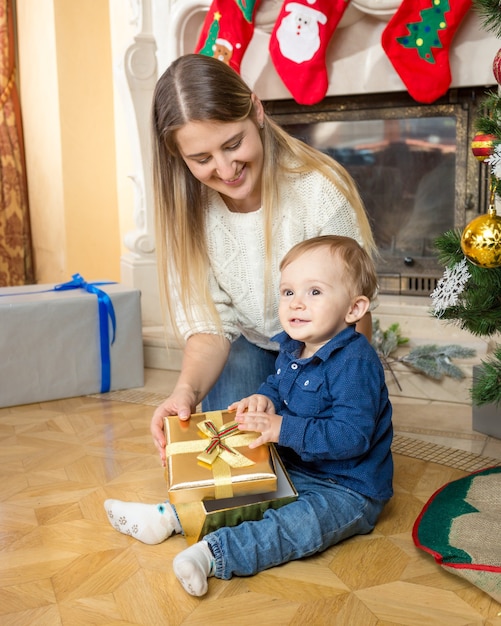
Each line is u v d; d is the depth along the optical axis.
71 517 1.71
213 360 1.74
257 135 1.52
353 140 3.08
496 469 1.85
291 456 1.63
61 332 2.58
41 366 2.56
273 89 2.98
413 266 3.05
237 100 1.46
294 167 1.68
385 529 1.63
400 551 1.54
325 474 1.57
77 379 2.63
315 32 2.65
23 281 4.21
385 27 2.69
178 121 1.45
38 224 4.11
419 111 2.92
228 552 1.41
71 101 3.66
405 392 2.58
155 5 3.04
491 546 1.48
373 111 2.99
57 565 1.51
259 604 1.36
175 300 1.78
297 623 1.30
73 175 3.73
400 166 3.04
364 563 1.50
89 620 1.32
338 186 1.70
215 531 1.44
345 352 1.50
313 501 1.50
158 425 1.59
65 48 3.61
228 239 1.74
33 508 1.76
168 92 1.47
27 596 1.40
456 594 1.39
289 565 1.49
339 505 1.51
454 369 2.48
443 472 1.93
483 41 2.60
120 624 1.31
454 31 2.52
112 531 1.64
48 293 2.67
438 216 3.02
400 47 2.54
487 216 1.59
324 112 3.05
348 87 2.84
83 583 1.44
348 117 3.02
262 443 1.47
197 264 1.74
